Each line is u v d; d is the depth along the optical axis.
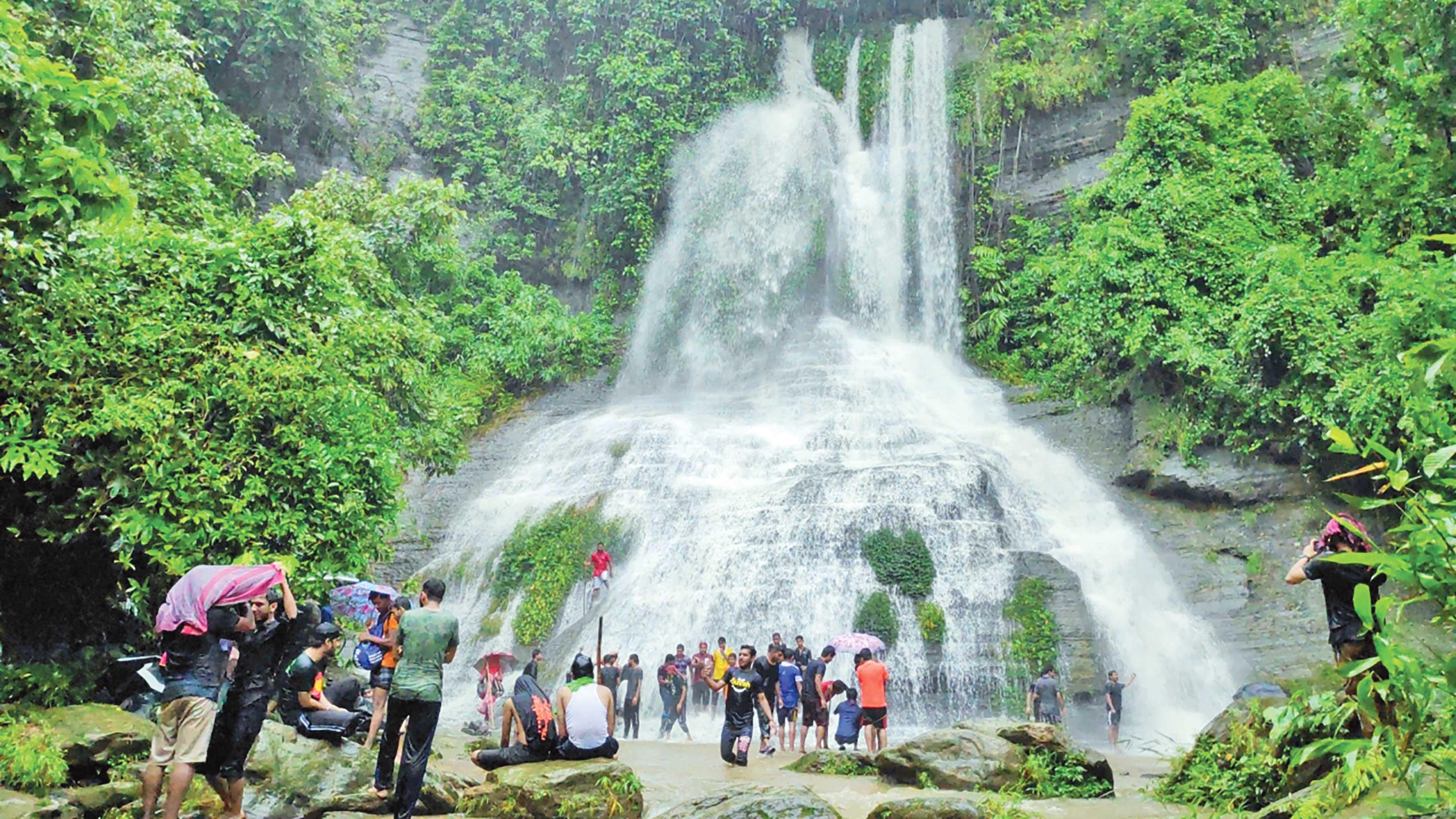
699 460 26.98
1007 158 35.38
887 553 21.31
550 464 28.91
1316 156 26.98
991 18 38.25
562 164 37.50
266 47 32.53
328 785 7.70
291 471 10.59
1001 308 33.59
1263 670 19.88
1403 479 4.18
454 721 18.44
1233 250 25.23
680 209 37.50
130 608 11.27
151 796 6.18
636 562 23.47
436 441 18.23
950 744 10.01
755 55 39.97
